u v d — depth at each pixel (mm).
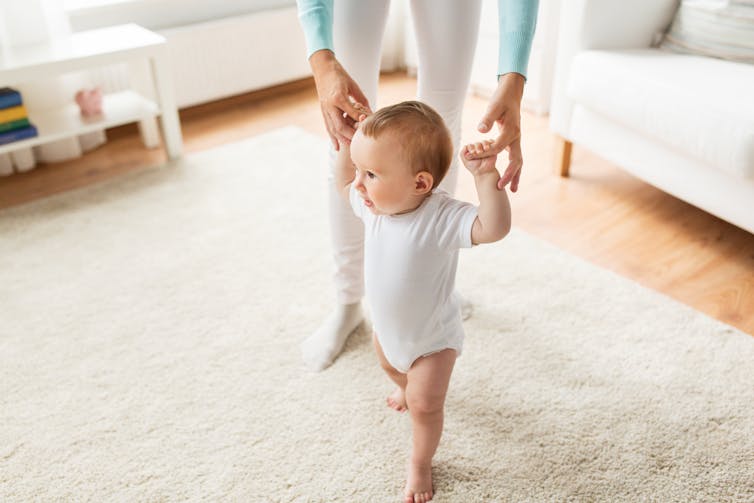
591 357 1484
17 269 1858
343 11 1257
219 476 1222
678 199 2164
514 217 2078
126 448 1286
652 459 1233
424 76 1373
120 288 1770
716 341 1522
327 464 1241
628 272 1803
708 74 1801
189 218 2102
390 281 1072
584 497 1164
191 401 1396
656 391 1388
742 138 1577
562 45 2117
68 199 2234
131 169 2486
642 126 1853
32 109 2420
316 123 2840
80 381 1460
